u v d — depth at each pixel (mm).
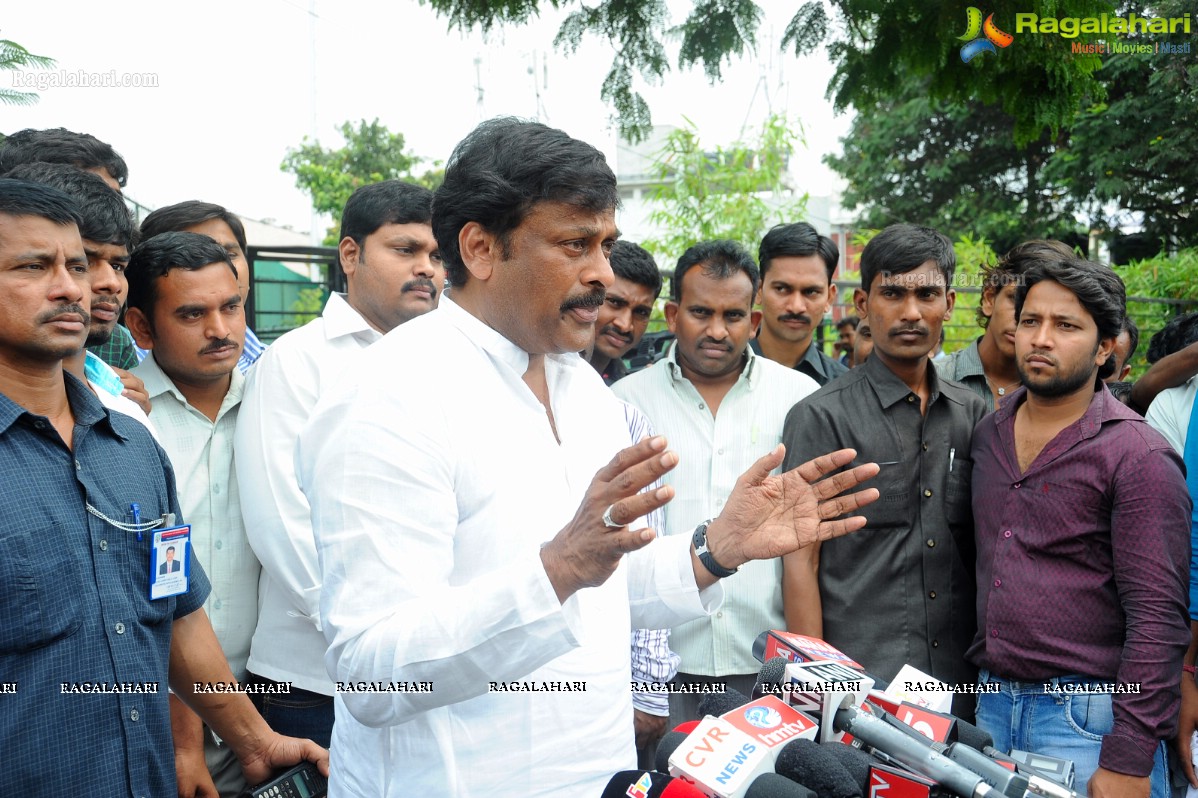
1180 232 14102
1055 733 2592
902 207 18203
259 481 2697
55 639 1902
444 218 1696
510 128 1672
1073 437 2609
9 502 1887
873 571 3004
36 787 1871
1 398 1931
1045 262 2607
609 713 1712
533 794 1609
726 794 1470
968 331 10734
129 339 3480
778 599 3238
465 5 5359
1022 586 2631
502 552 1618
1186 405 3475
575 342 1688
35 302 1943
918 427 3061
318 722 2738
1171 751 3023
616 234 1673
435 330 1695
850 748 1615
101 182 2604
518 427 1678
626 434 1998
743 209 9148
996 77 5211
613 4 5414
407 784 1607
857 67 5492
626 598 1808
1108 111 12586
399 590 1490
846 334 7844
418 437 1557
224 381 2924
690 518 3281
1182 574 2502
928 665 2971
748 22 5477
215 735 2709
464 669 1422
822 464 1801
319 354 2875
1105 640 2572
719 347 3293
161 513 2203
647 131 5852
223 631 2805
